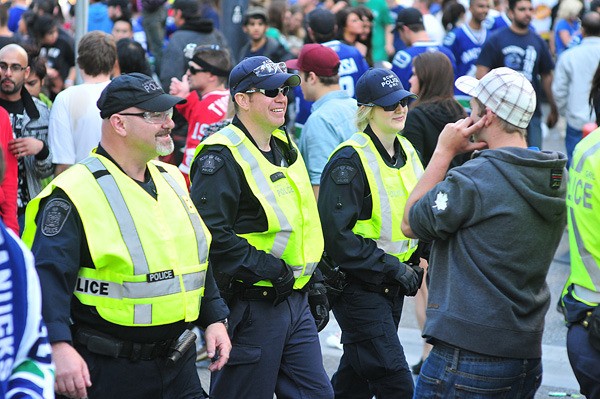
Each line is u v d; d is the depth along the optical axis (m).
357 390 13.17
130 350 9.36
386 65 27.36
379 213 12.43
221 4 31.64
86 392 8.89
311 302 12.02
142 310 9.24
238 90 11.33
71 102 15.38
